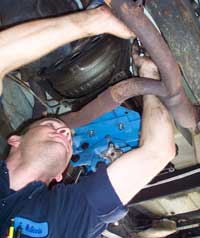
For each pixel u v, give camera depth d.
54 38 0.95
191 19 1.10
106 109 1.15
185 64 1.18
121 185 1.22
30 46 0.95
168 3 1.08
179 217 2.27
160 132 1.24
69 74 1.19
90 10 0.95
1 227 1.08
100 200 1.20
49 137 1.28
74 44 1.15
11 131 1.65
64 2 1.15
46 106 1.39
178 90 1.03
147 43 0.91
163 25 1.12
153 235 2.33
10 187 1.20
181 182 1.74
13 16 1.14
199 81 1.20
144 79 1.07
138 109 1.39
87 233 1.17
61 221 1.16
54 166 1.26
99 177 1.23
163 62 0.95
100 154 1.33
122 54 1.20
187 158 1.65
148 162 1.23
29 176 1.23
